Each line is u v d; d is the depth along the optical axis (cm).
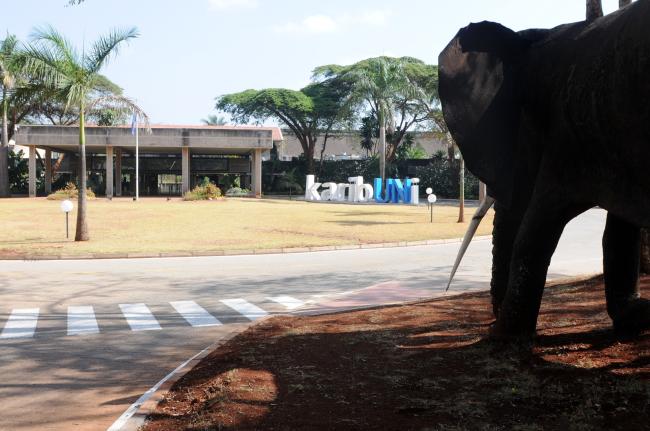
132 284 1388
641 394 497
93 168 6806
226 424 478
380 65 5619
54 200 4678
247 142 5541
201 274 1557
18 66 2114
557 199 541
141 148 5750
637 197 466
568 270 1524
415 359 641
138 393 625
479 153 583
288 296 1225
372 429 459
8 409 579
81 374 695
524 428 448
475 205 5150
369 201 5444
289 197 6188
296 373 602
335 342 734
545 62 556
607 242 649
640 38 443
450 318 856
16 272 1583
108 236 2478
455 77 582
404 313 914
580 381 534
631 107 447
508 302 606
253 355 681
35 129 5281
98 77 2261
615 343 635
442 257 1914
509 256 634
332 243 2277
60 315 1037
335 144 9312
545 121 557
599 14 1010
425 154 8456
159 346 827
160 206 4106
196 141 5450
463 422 466
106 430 516
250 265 1747
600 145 485
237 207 4138
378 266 1706
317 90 7256
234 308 1099
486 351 619
